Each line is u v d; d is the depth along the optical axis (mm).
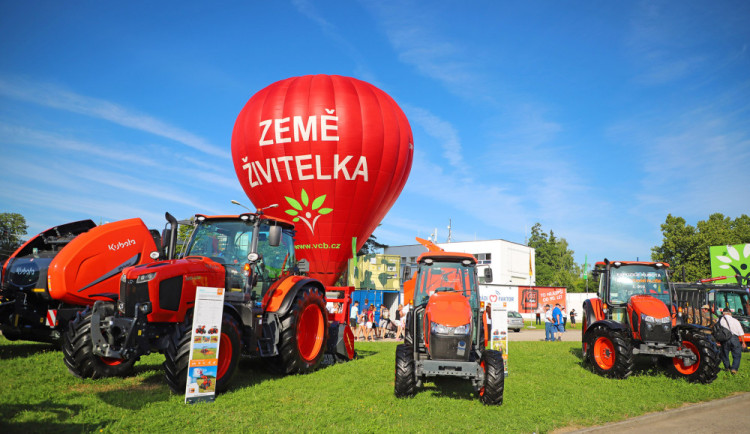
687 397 7496
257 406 6027
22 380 6879
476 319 7590
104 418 5258
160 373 7754
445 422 5598
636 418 6246
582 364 10695
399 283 27766
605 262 10656
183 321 6621
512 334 24891
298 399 6453
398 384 6645
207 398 6156
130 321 6078
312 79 18672
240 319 7391
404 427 5348
